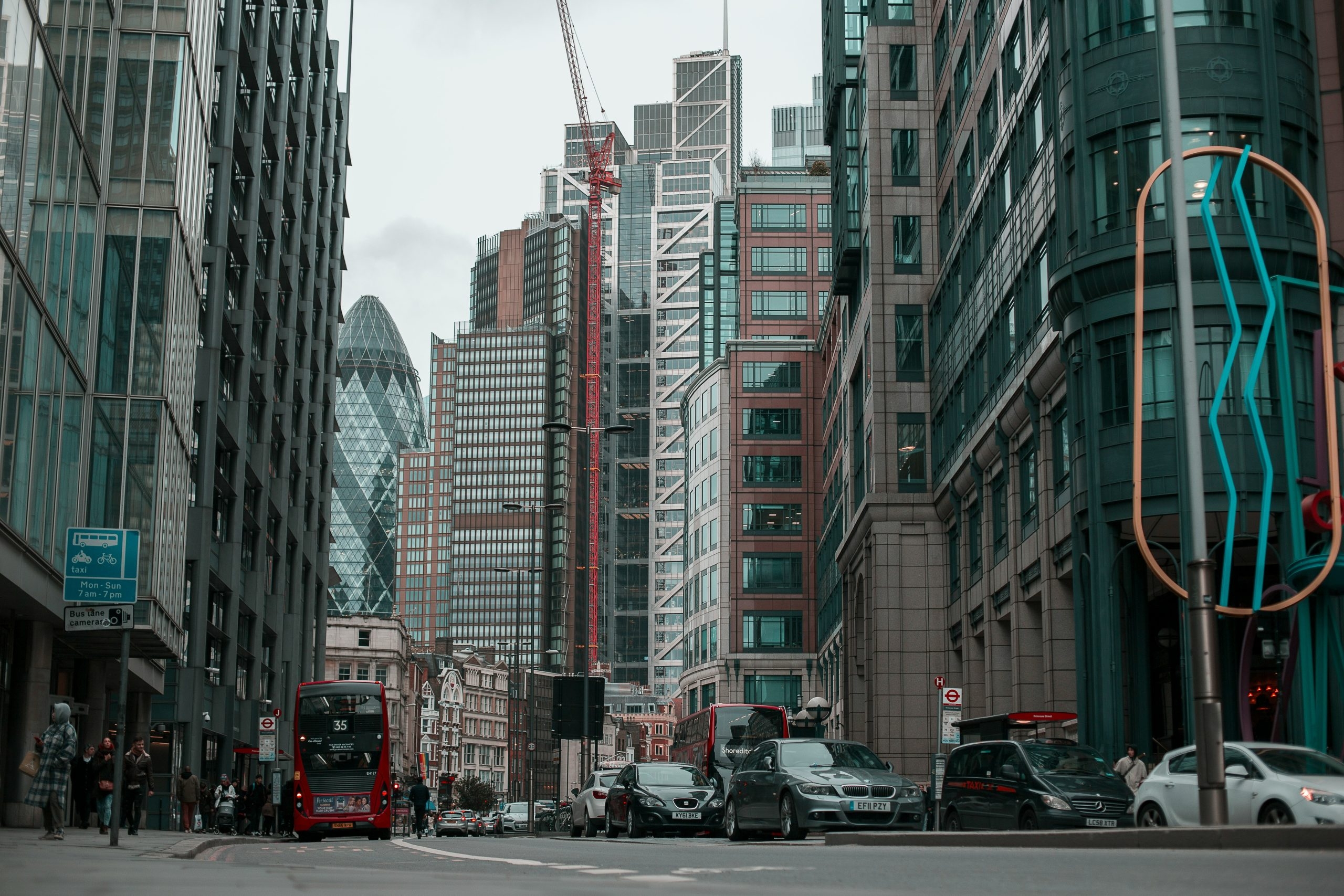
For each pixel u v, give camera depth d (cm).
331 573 8775
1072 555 3641
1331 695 2683
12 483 2616
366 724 3944
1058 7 3525
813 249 10838
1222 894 712
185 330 3953
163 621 3666
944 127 5784
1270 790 1744
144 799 3269
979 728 3353
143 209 3666
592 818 3688
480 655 17712
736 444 9756
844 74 6644
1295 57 3178
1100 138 3291
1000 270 4512
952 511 5491
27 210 2708
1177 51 3172
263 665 6400
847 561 6656
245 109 5856
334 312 8700
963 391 5112
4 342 2528
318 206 8025
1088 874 939
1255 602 2259
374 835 4181
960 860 1278
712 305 16738
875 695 5609
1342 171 3162
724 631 9825
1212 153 2250
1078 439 3356
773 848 1906
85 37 3256
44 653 3122
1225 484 2952
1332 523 2150
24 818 3075
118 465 3531
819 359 9831
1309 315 3059
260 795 4781
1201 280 3058
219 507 5606
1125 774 2719
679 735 5747
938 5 5909
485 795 15288
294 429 7312
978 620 4984
